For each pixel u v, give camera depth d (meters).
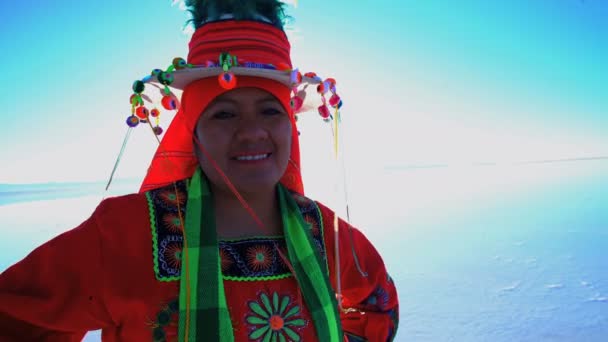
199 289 0.97
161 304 0.96
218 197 1.17
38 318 0.88
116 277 0.95
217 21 1.15
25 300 0.87
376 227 7.01
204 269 1.00
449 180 17.86
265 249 1.12
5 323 0.88
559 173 19.20
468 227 6.62
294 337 1.04
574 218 6.88
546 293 3.73
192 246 1.02
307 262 1.16
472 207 8.73
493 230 6.32
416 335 3.05
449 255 5.06
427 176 22.12
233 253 1.08
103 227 0.99
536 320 3.21
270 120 1.15
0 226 7.95
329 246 1.30
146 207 1.07
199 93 1.15
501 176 18.95
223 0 1.16
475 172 24.52
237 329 0.99
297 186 1.43
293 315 1.06
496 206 8.74
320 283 1.15
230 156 1.11
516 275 4.23
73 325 0.91
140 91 1.15
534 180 15.34
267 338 1.01
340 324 1.16
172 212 1.08
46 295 0.89
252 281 1.06
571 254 4.86
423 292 3.88
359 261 1.37
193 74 1.12
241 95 1.13
